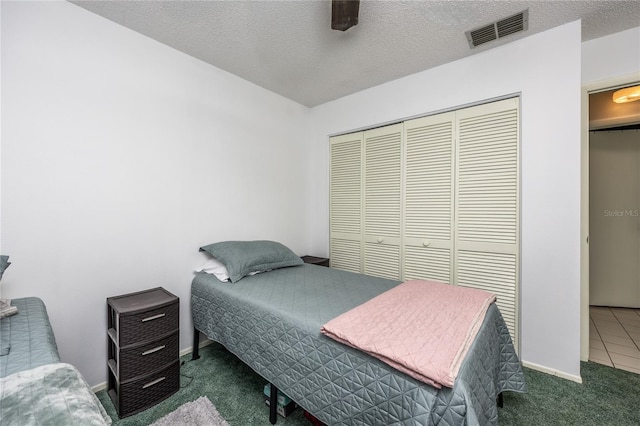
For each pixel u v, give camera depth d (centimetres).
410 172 254
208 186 228
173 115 205
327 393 115
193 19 173
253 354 152
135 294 179
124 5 160
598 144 314
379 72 242
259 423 145
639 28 182
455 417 82
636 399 160
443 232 235
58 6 154
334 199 315
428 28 181
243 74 245
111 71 174
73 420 61
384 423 96
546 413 150
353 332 112
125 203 181
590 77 199
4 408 62
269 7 162
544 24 178
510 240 203
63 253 157
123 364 148
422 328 114
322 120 319
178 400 162
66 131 157
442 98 229
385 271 274
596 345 228
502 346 154
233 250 215
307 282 197
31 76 146
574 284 179
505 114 204
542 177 188
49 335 105
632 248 306
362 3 158
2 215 139
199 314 200
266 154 277
